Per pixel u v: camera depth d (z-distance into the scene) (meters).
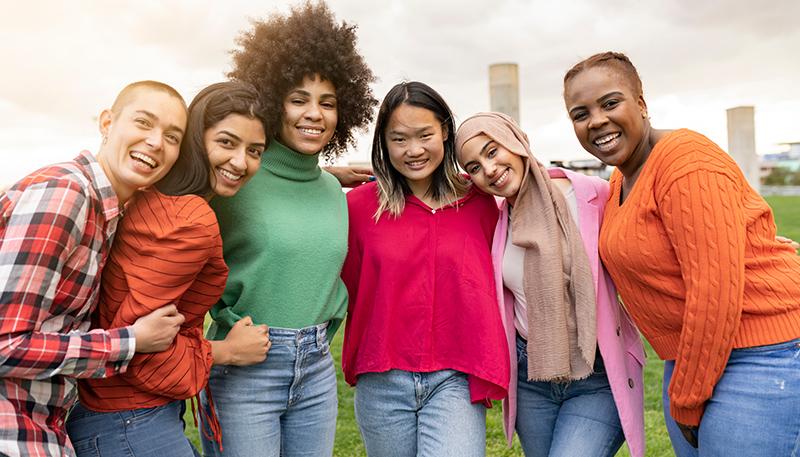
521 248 3.00
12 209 1.92
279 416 2.76
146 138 2.11
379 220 3.01
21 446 1.91
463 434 2.84
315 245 2.73
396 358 2.93
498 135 2.89
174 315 2.21
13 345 1.84
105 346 2.02
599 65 2.65
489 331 2.85
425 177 2.96
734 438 2.28
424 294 2.92
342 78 2.94
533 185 2.95
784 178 40.81
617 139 2.64
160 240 2.15
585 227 2.91
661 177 2.40
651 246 2.44
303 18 2.85
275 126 2.77
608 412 2.87
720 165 2.31
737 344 2.29
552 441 2.96
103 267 2.16
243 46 2.95
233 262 2.73
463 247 2.95
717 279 2.22
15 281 1.85
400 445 3.00
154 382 2.20
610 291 2.91
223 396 2.66
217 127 2.39
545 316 2.81
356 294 3.09
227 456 2.69
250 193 2.70
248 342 2.54
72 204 1.93
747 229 2.32
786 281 2.30
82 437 2.26
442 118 2.92
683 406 2.38
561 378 2.81
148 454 2.28
